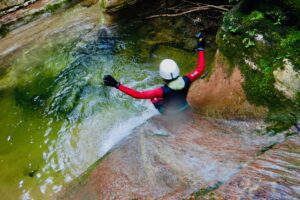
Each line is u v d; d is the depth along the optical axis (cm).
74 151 492
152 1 672
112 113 541
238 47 428
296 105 355
